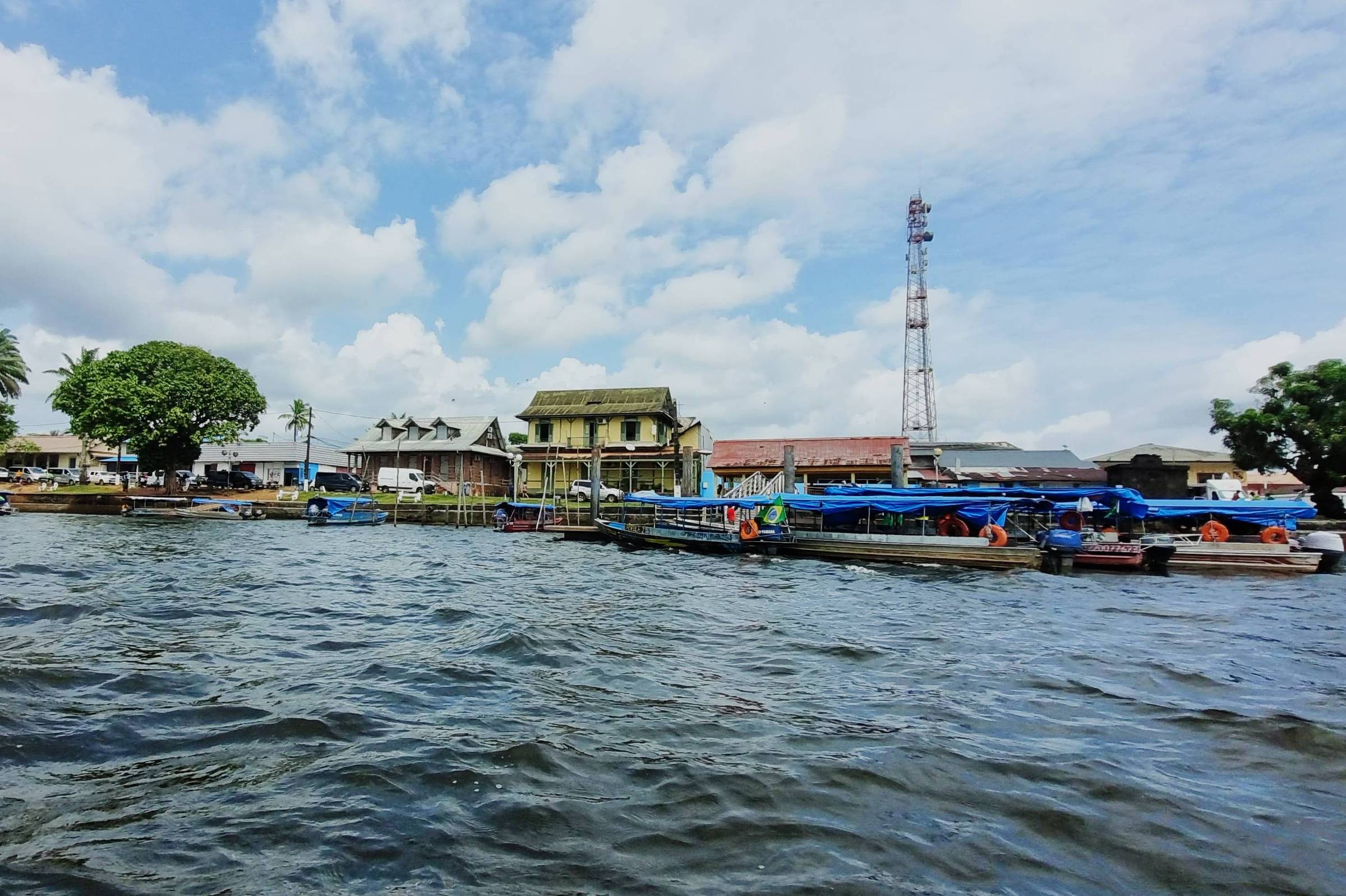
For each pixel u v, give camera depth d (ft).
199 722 23.41
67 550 78.48
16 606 43.50
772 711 26.68
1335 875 15.76
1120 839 17.13
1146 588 68.13
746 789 19.21
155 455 153.58
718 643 39.42
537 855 15.56
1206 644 41.24
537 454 173.58
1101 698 29.30
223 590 53.06
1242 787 20.47
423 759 20.52
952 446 169.78
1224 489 136.98
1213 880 15.47
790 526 91.25
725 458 150.82
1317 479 118.32
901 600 58.03
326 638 37.88
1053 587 67.51
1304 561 78.84
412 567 74.74
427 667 31.22
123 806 17.33
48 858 14.76
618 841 16.25
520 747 21.50
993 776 20.68
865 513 93.04
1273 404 120.47
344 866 14.85
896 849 16.26
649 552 96.63
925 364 178.91
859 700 28.43
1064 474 139.13
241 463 204.95
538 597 55.72
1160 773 21.35
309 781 18.95
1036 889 14.92
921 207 180.45
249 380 161.58
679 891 14.28
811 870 15.21
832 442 150.82
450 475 179.42
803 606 54.19
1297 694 30.60
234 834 16.03
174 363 150.82
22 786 18.25
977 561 79.41
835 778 20.12
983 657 36.76
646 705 27.02
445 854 15.44
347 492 168.76
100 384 144.15
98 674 28.45
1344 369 114.21
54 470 191.42
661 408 169.07
